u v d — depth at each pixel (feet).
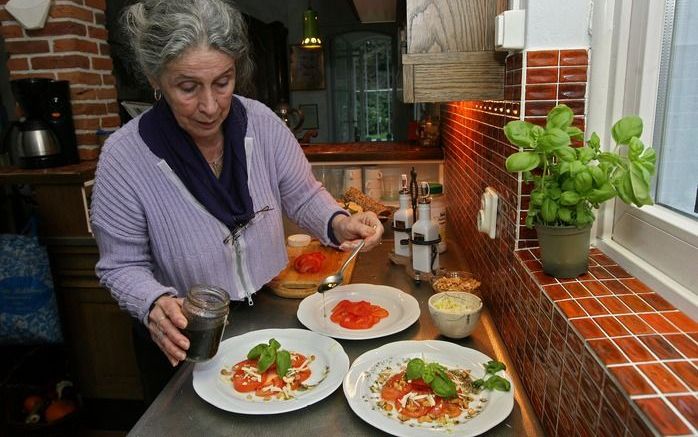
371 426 2.93
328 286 4.18
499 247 3.82
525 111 3.14
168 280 4.21
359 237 4.42
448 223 7.31
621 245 3.07
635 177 2.37
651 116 2.80
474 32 3.65
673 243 2.52
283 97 16.07
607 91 3.07
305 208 4.62
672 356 2.02
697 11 2.45
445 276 4.50
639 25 2.80
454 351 3.48
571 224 2.70
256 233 4.23
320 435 2.88
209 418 3.06
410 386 3.09
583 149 2.60
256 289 4.36
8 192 9.39
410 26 3.69
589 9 3.00
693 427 1.64
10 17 8.14
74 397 7.68
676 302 2.43
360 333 3.86
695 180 2.51
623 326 2.26
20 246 6.93
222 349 3.71
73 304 7.69
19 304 7.02
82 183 7.24
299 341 3.81
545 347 2.70
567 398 2.40
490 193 3.89
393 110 18.10
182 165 3.83
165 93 3.38
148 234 4.00
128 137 3.82
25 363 8.06
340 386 3.30
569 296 2.59
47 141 7.53
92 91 8.57
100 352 7.86
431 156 8.09
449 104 7.31
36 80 7.30
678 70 2.63
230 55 3.24
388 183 8.26
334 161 8.33
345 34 17.53
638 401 1.77
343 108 18.16
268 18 17.16
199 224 3.97
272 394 3.21
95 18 8.71
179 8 3.07
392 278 5.10
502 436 2.76
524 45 3.08
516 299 3.29
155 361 4.54
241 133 4.06
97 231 3.91
